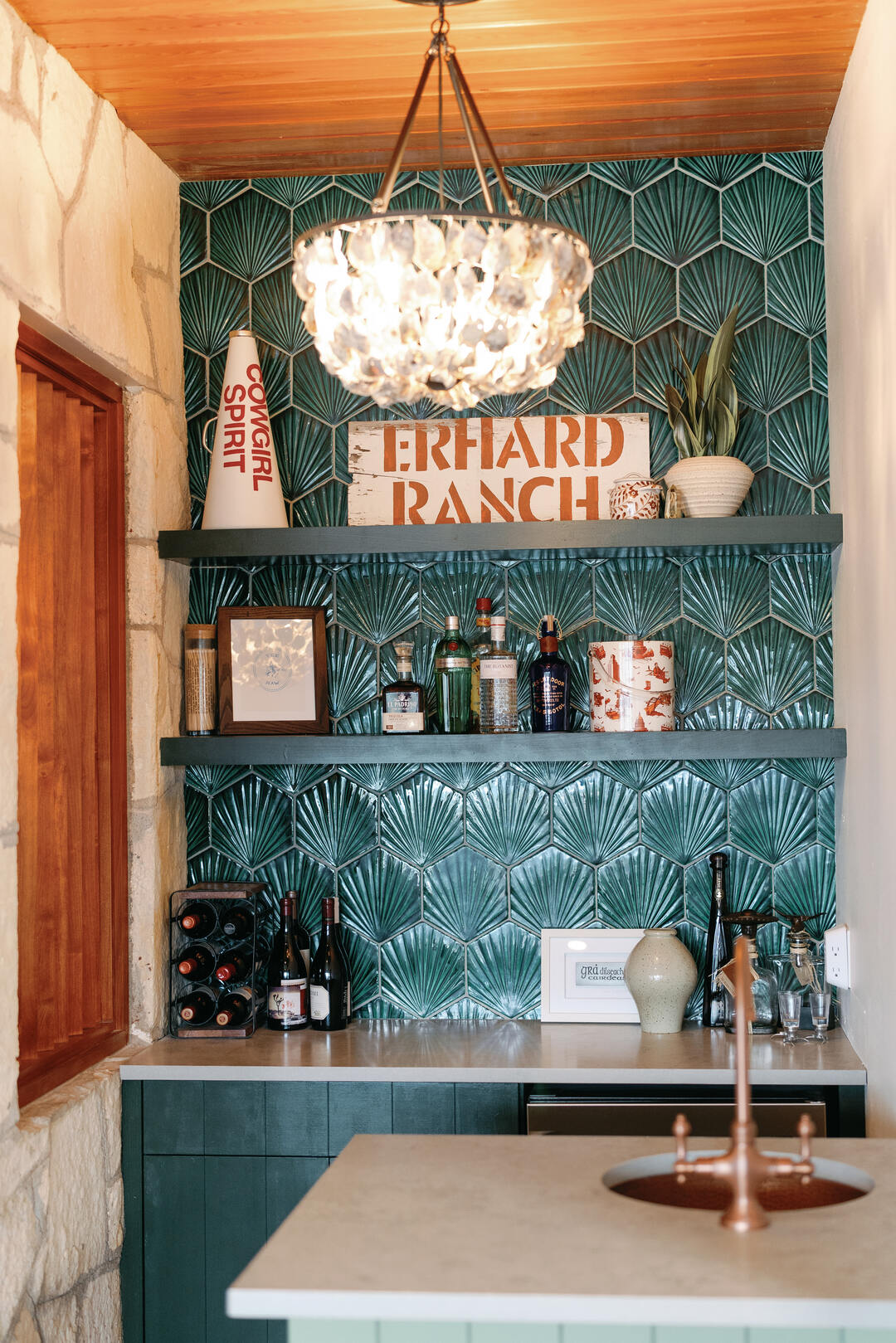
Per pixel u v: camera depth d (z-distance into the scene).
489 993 2.98
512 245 1.38
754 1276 1.32
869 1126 2.41
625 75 2.54
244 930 2.79
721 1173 1.48
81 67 2.42
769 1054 2.55
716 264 3.01
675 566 2.98
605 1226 1.48
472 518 3.03
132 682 2.76
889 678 2.24
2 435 2.01
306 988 2.88
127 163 2.72
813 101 2.70
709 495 2.76
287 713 2.92
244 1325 2.51
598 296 3.03
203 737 2.78
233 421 2.88
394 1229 1.47
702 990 2.92
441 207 1.41
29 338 2.27
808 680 2.95
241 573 3.07
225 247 3.11
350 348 1.42
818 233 2.98
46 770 2.39
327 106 2.66
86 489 2.64
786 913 2.93
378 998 3.00
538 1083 2.47
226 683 2.92
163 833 2.84
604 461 3.01
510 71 2.52
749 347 2.99
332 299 1.42
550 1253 1.39
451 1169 1.71
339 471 3.07
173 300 3.03
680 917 2.96
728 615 2.97
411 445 3.05
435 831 3.01
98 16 2.21
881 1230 1.46
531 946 2.98
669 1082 2.44
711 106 2.71
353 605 3.04
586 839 2.98
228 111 2.67
